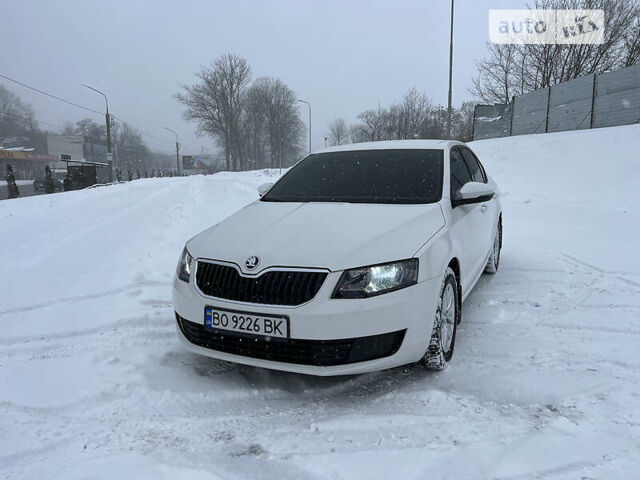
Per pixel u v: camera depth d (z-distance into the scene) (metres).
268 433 2.21
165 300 4.34
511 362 2.90
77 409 2.46
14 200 12.80
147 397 2.59
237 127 77.75
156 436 2.19
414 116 59.75
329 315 2.34
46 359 3.11
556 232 6.74
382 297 2.41
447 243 2.83
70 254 6.15
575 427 2.14
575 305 3.89
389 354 2.47
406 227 2.76
